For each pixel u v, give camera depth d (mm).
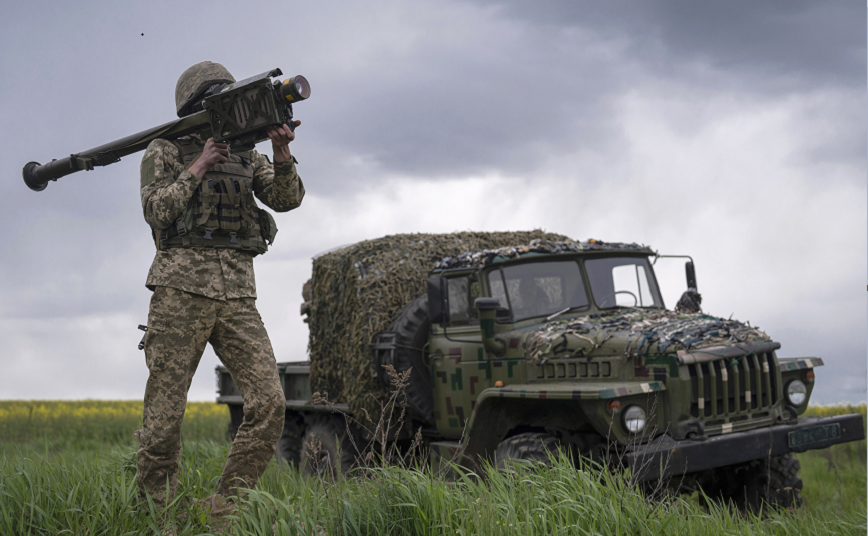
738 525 3672
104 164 3748
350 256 6430
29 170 4012
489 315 5203
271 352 3561
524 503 3348
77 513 3258
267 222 3629
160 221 3219
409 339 5910
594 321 5086
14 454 4348
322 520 3111
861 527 3832
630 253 5859
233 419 8438
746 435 4414
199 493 4035
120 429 12789
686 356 4398
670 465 4043
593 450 4484
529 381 5117
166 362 3289
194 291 3295
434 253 6664
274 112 3189
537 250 5516
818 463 7402
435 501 3172
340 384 6414
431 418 5891
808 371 5000
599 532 3168
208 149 3314
